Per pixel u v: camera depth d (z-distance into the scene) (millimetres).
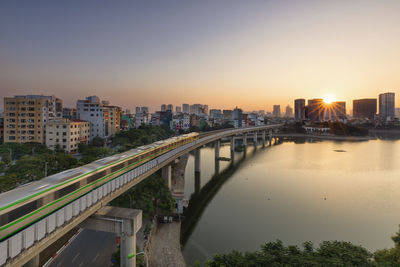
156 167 57969
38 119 118375
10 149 82875
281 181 97688
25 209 24016
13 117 116250
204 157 155375
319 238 53531
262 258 30406
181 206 62094
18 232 22953
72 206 29078
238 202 74875
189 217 62688
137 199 51375
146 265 38562
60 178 30328
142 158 52406
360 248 33188
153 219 53531
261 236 54156
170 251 44188
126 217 34344
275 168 120938
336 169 117812
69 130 115312
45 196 26484
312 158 147625
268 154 164625
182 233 54781
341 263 28141
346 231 56594
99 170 36375
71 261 39312
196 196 80188
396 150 178125
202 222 60812
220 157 146750
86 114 147750
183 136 93000
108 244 45000
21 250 22312
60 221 27078
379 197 79188
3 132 125562
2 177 50500
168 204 54594
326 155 158125
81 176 32344
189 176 107125
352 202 74812
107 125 161625
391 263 29016
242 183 95188
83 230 50562
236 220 62094
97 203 34219
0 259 20250
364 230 57094
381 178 101312
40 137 119000
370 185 91938
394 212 67312
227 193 83375
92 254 41562
